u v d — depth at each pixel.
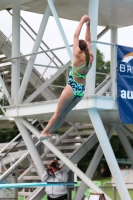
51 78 18.30
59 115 11.01
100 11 20.36
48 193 18.47
